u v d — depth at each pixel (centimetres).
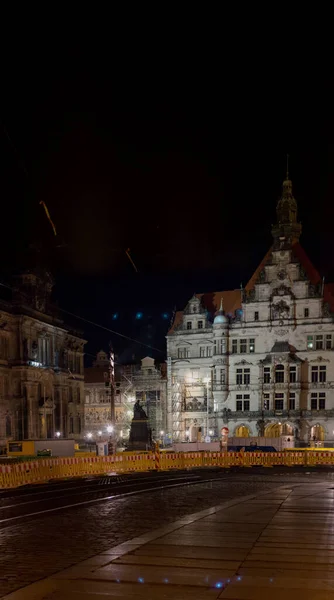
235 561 1195
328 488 2931
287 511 1967
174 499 2525
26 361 8150
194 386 9638
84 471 4484
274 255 9269
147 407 10388
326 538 1448
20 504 2480
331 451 6419
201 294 10231
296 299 9075
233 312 9719
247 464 5706
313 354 8888
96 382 11294
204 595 959
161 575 1088
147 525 1769
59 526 1770
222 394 9156
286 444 7469
